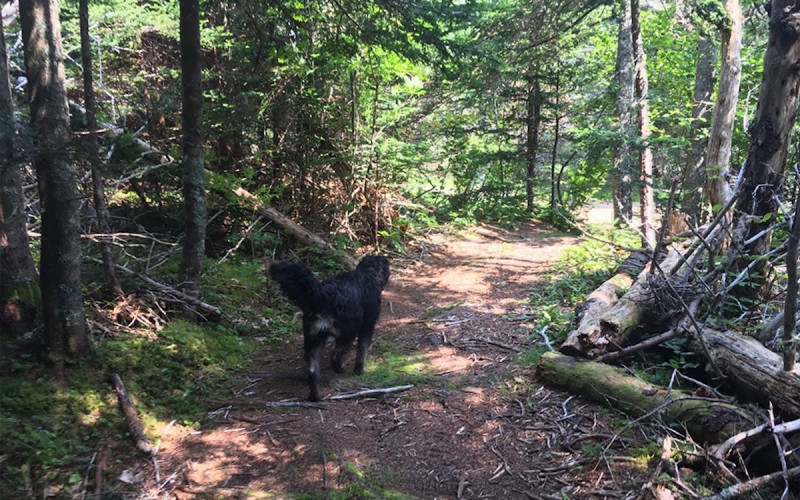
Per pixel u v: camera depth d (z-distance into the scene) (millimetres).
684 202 12070
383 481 3373
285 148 8984
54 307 3994
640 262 6957
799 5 4473
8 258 4238
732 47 7801
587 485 3242
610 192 16594
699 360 4340
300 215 9320
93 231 6164
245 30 7887
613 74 13914
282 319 6469
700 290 4750
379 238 10188
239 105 8211
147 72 9789
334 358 5031
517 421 4059
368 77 9195
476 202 14352
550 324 5895
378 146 9562
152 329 5047
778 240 6078
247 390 4656
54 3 3844
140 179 7559
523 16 13391
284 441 3832
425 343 5895
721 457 3086
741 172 4898
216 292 6672
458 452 3691
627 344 5012
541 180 15250
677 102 15188
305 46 7980
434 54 7957
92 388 4012
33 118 3791
